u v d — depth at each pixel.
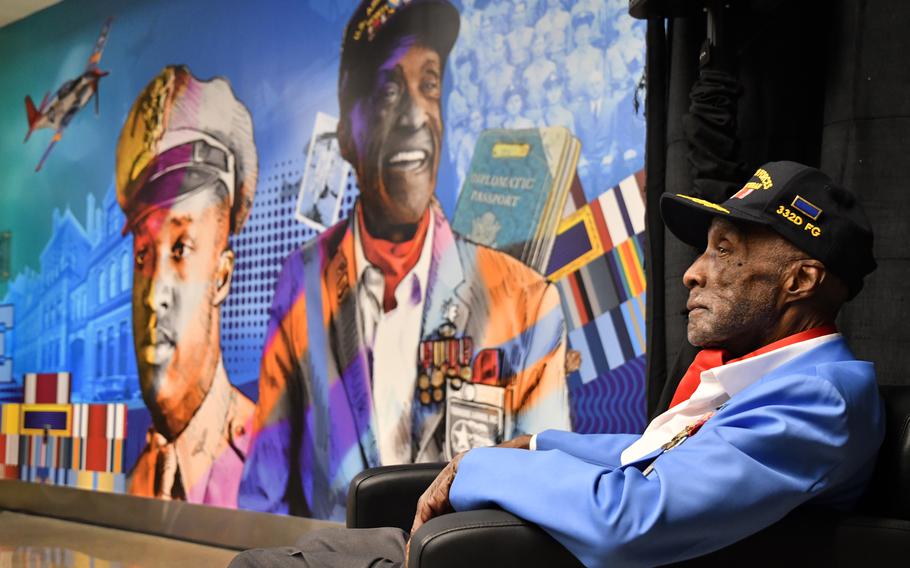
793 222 1.22
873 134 1.56
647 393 1.82
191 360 4.34
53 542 4.24
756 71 1.79
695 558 1.09
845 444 1.12
